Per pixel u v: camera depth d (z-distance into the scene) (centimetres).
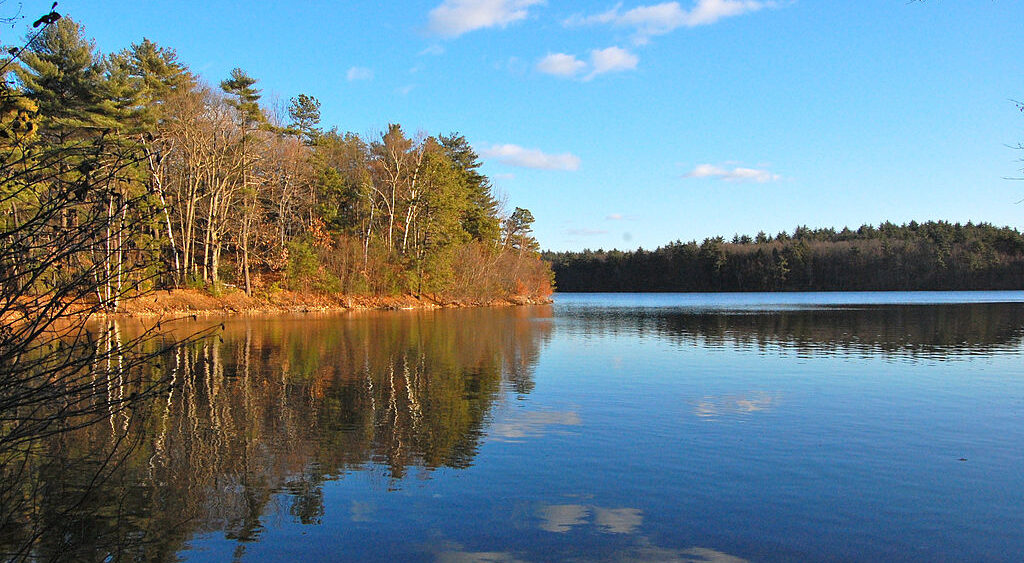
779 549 685
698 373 1878
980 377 1794
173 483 878
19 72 2759
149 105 3700
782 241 15625
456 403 1422
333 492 852
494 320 4375
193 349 2308
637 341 2877
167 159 4166
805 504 811
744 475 923
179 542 697
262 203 5397
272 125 5022
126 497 824
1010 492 853
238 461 980
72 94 3109
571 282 15450
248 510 787
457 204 6353
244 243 4647
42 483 864
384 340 2798
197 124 4238
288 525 743
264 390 1565
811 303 7394
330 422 1234
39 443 1030
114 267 496
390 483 886
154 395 534
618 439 1118
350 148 6825
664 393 1552
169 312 3681
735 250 13825
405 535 717
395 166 6150
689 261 14025
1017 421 1252
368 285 5553
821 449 1055
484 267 6894
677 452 1038
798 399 1476
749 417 1288
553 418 1277
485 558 663
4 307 441
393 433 1154
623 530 732
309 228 5462
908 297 8888
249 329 3278
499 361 2130
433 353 2344
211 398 1459
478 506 803
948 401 1449
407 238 6166
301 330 3250
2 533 710
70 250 461
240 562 652
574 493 849
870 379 1761
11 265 439
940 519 765
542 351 2442
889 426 1212
